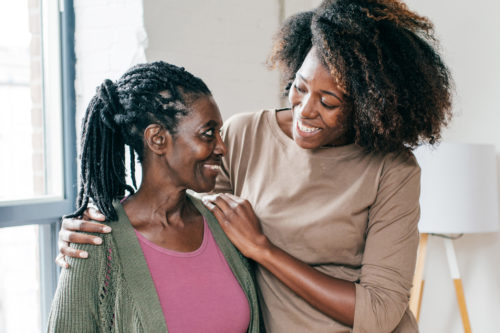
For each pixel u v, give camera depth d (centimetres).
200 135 89
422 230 178
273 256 98
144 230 92
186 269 92
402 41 93
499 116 199
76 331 82
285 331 103
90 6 185
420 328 225
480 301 208
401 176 102
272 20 231
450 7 210
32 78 189
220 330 92
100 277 84
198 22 196
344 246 104
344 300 95
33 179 192
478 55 203
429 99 95
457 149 175
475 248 209
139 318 84
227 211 101
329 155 105
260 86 226
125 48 179
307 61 93
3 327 203
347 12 91
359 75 90
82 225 86
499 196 200
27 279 197
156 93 87
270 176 110
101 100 92
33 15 187
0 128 193
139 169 172
